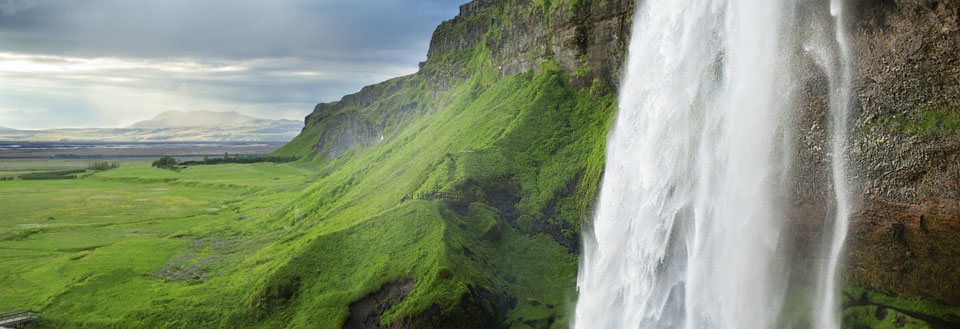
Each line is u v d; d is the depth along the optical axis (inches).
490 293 2208.4
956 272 1562.5
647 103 2509.8
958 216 1540.4
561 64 3784.5
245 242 3617.1
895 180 1642.5
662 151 2298.2
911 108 1635.1
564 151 3085.6
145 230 4394.7
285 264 2504.9
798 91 1811.0
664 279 2118.6
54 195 6535.4
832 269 1745.8
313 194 4680.1
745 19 1980.8
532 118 3390.7
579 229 2650.1
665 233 2162.9
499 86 4574.3
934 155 1582.2
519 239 2647.6
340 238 2640.3
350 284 2373.3
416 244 2421.3
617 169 2559.1
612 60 3299.7
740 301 1871.3
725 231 1945.1
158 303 2541.8
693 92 2204.7
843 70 1745.8
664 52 2458.2
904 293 1647.4
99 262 3275.1
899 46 1654.8
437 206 2640.3
